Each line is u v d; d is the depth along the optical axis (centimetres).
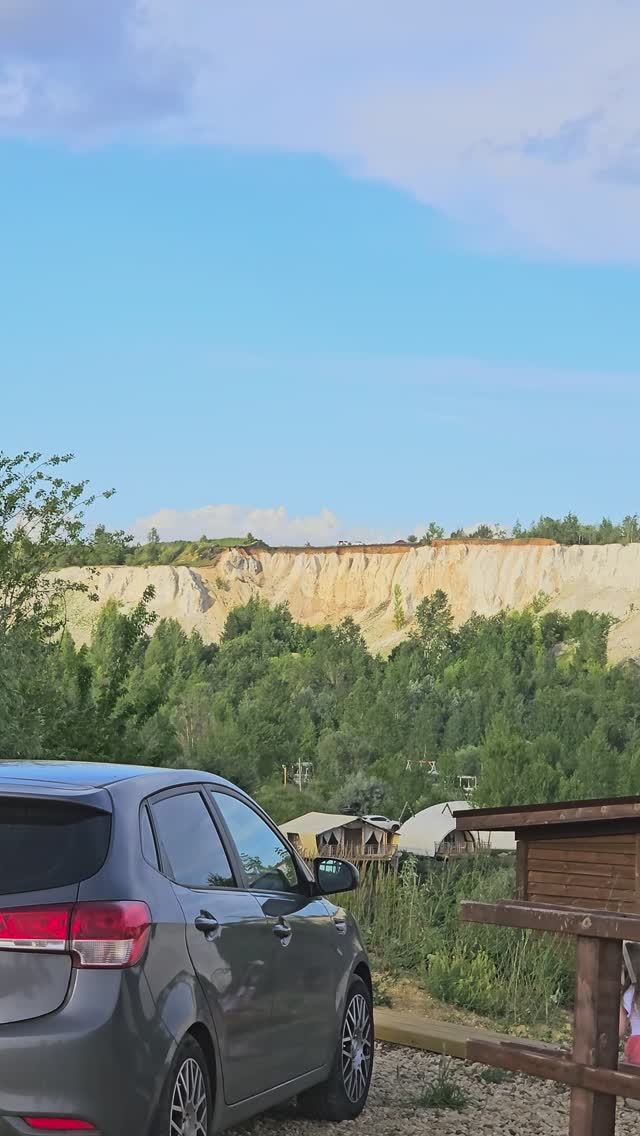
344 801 6688
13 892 455
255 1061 566
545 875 1714
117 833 484
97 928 453
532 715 16012
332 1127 681
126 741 1750
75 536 1820
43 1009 444
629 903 1622
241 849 609
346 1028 697
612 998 427
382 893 1393
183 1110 488
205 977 511
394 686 18738
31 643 1684
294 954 616
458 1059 873
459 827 1700
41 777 508
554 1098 784
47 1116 436
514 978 1159
